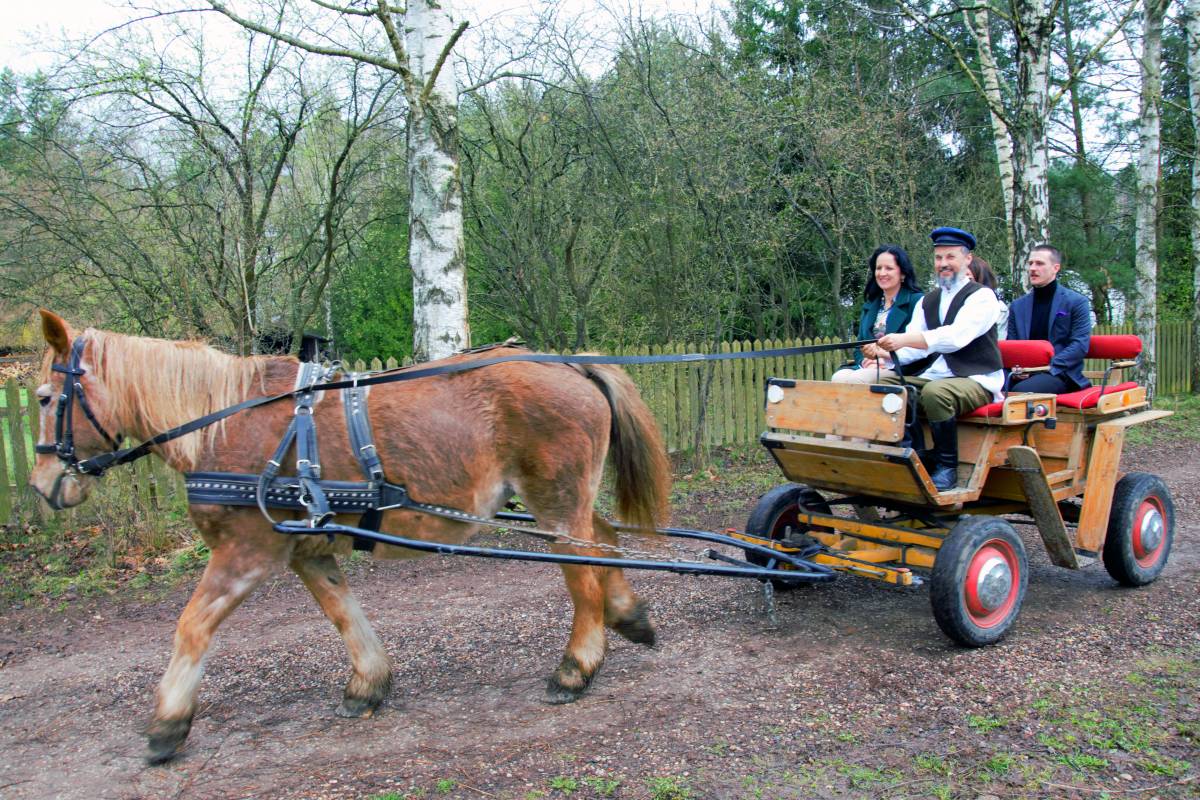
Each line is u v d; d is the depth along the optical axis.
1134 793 3.00
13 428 6.99
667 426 9.62
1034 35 9.41
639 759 3.40
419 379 3.86
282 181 10.98
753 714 3.77
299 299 10.55
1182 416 13.31
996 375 4.70
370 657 4.03
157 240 8.86
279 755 3.58
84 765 3.55
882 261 5.32
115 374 3.63
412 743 3.66
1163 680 3.90
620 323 11.58
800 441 4.66
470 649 4.78
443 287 7.14
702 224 11.27
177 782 3.38
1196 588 5.33
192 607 3.57
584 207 11.35
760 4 13.71
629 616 4.43
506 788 3.23
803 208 11.73
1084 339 5.48
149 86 8.54
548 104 11.15
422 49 7.10
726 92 10.70
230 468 3.60
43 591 6.03
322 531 3.48
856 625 4.88
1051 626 4.73
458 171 7.23
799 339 11.34
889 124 11.76
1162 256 19.16
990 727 3.52
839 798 3.07
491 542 7.04
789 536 5.22
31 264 8.88
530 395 3.95
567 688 4.01
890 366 5.03
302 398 3.69
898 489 4.47
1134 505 5.13
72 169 8.78
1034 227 9.55
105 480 6.86
